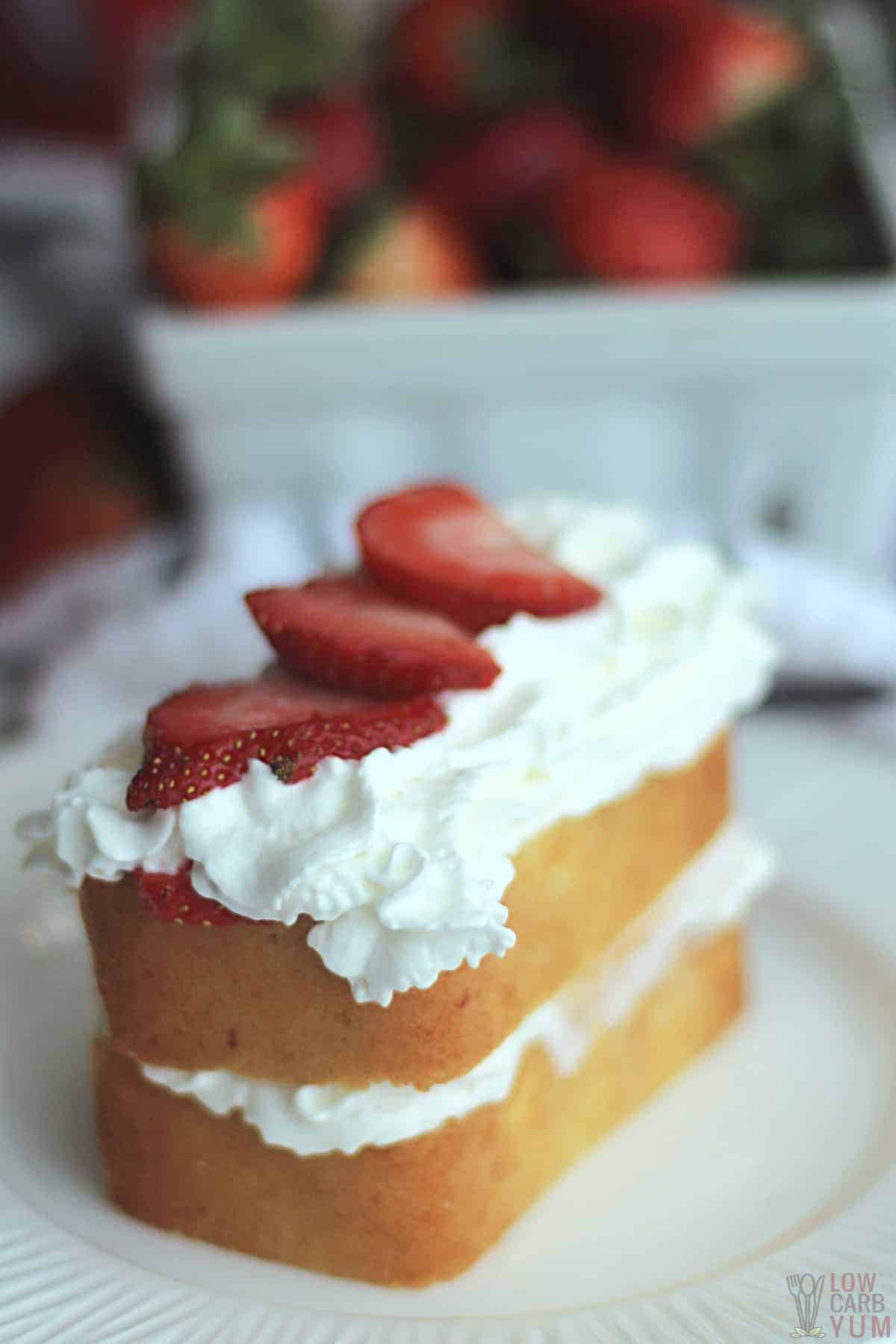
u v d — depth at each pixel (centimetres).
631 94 55
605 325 51
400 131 58
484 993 35
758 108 55
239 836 33
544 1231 36
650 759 37
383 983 33
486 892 33
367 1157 35
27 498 55
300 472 53
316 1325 34
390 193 54
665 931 39
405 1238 35
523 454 53
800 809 44
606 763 36
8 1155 37
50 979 41
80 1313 34
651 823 38
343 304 53
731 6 58
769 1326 33
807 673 48
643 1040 38
